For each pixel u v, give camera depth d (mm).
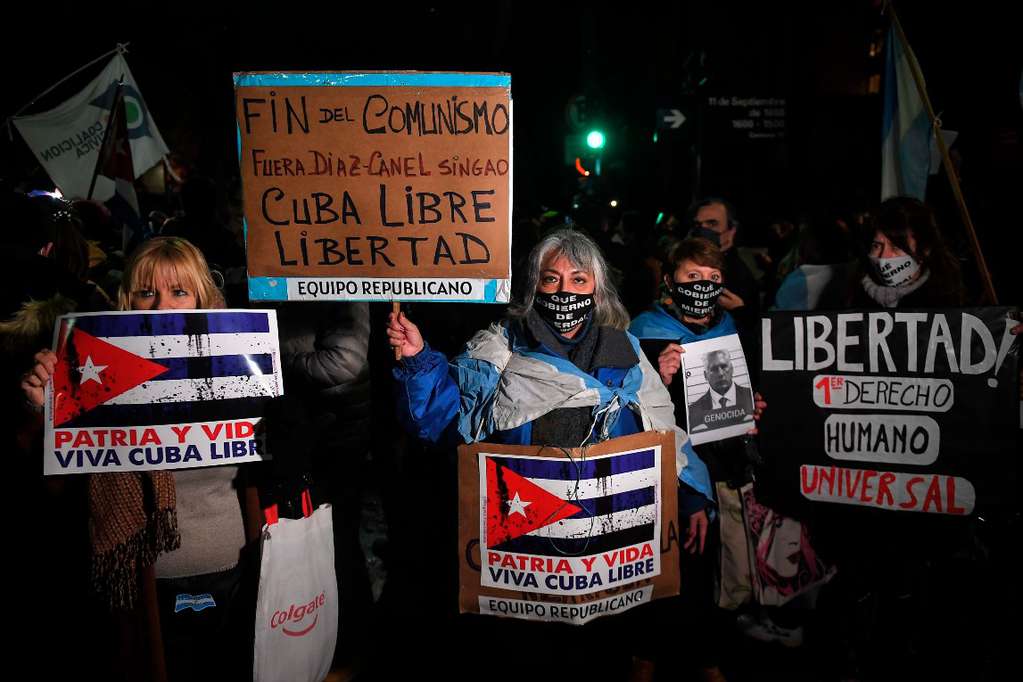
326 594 2510
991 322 2623
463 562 2453
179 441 2270
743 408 2926
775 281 5273
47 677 2521
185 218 4172
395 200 2396
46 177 5648
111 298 3932
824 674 3246
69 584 2535
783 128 9961
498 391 2471
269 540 2314
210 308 2428
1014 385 2598
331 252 2424
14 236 2627
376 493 5199
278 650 2348
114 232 4934
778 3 11969
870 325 2775
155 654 2287
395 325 2451
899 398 2744
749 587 3057
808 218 4609
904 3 6305
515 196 10547
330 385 3092
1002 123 3873
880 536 2834
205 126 13633
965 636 2768
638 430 2572
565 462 2354
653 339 3041
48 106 12359
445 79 2342
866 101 9469
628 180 18438
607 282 2631
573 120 19109
